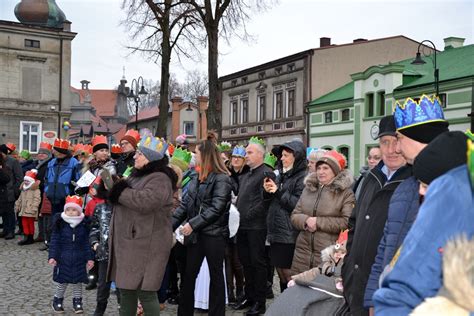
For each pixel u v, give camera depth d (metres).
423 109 2.86
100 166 8.31
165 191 4.70
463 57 29.58
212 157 5.55
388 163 3.51
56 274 6.33
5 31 35.06
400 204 2.92
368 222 3.50
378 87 30.16
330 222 5.12
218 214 5.37
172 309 6.78
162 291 6.68
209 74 21.36
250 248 6.30
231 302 7.14
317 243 5.20
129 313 4.91
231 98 43.50
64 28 36.88
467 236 1.87
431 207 1.94
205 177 5.52
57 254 6.32
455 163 2.13
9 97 35.25
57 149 10.00
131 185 4.81
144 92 24.48
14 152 13.46
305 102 35.44
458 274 1.81
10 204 12.27
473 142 2.17
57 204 10.02
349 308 3.85
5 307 6.58
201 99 46.34
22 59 35.59
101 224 6.04
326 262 4.48
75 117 64.69
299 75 36.03
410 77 29.66
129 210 4.78
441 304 1.85
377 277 3.01
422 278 1.90
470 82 24.91
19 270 8.84
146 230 4.74
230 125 43.41
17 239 12.37
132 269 4.71
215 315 5.51
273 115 38.59
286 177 6.11
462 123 25.39
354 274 3.53
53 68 36.50
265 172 6.21
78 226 6.41
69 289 7.68
